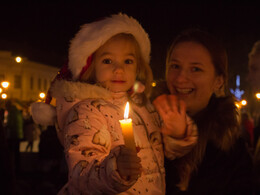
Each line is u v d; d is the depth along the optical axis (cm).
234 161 183
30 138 1171
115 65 183
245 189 182
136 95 192
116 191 132
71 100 168
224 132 182
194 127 165
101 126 158
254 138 412
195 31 191
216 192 180
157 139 181
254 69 309
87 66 187
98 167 138
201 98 186
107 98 174
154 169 171
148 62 214
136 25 196
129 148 126
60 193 160
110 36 183
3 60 2620
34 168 884
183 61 185
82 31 187
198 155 181
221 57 190
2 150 192
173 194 183
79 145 149
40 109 185
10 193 192
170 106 155
